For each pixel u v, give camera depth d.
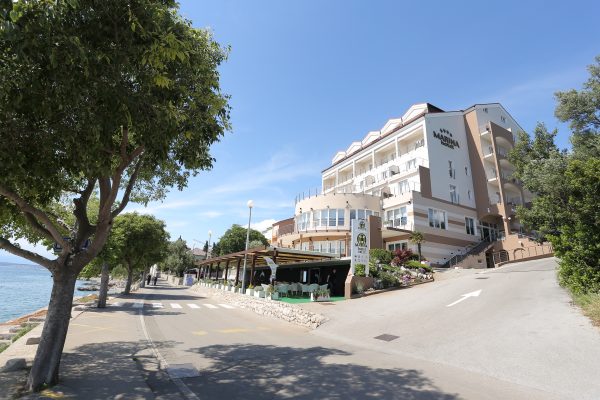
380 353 9.16
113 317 15.01
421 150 37.19
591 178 11.33
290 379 6.85
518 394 5.87
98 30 5.20
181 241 71.12
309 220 37.12
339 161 48.81
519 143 25.72
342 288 26.12
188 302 24.17
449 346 9.10
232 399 5.79
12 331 12.29
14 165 5.12
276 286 21.75
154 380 6.86
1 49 4.56
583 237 11.50
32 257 6.18
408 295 17.73
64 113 5.30
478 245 36.59
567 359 7.11
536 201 16.94
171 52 5.47
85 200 7.18
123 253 27.17
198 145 7.58
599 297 10.23
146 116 5.80
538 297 13.24
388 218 35.66
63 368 7.16
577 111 20.80
